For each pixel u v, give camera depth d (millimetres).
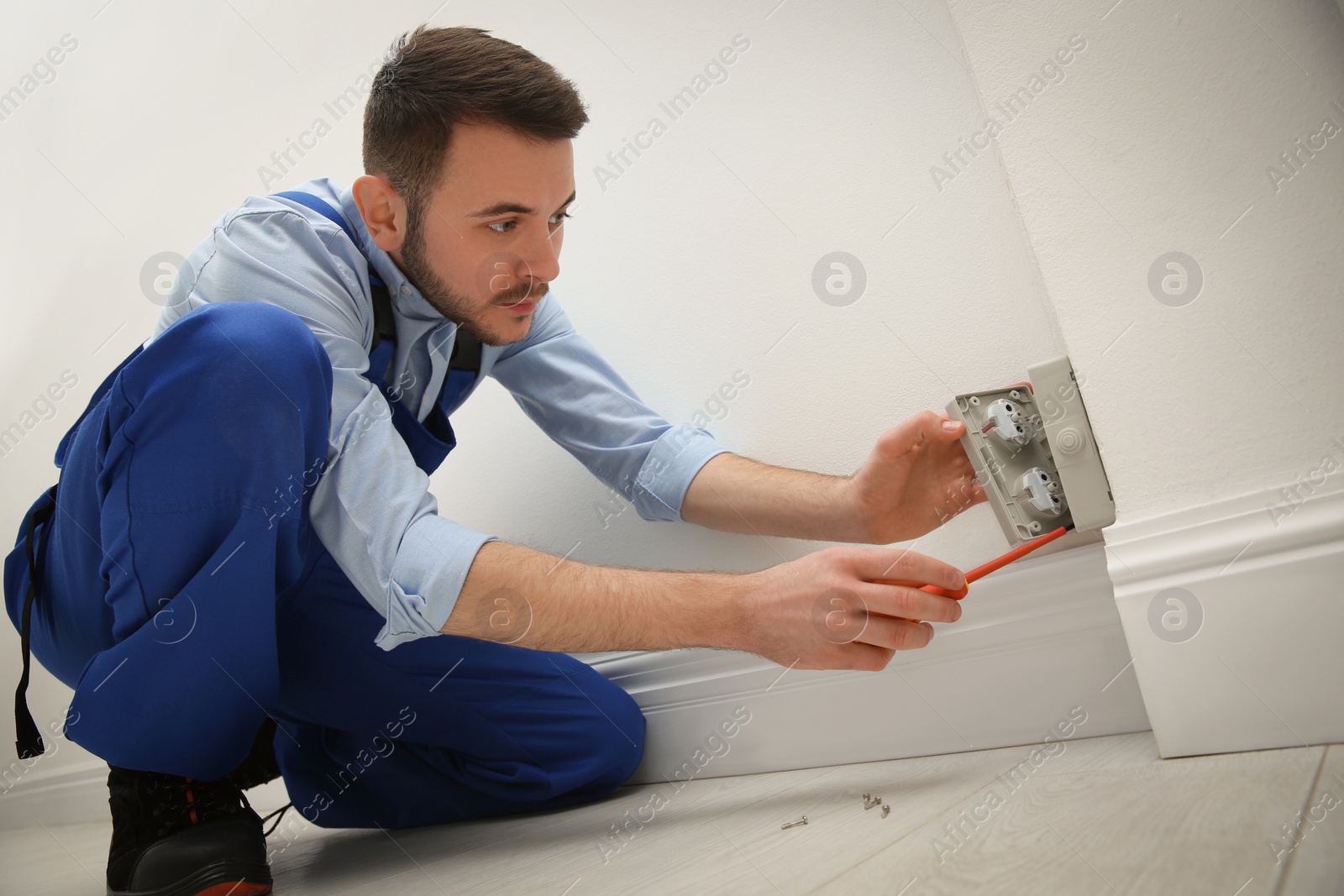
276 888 853
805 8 1092
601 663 1246
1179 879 428
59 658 984
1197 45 759
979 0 858
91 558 854
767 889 560
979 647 955
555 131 872
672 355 1206
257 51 1587
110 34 1820
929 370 1019
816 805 828
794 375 1108
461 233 901
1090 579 892
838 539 959
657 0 1204
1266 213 733
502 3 1338
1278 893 383
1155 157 777
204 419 739
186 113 1695
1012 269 967
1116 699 884
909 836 633
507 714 1038
